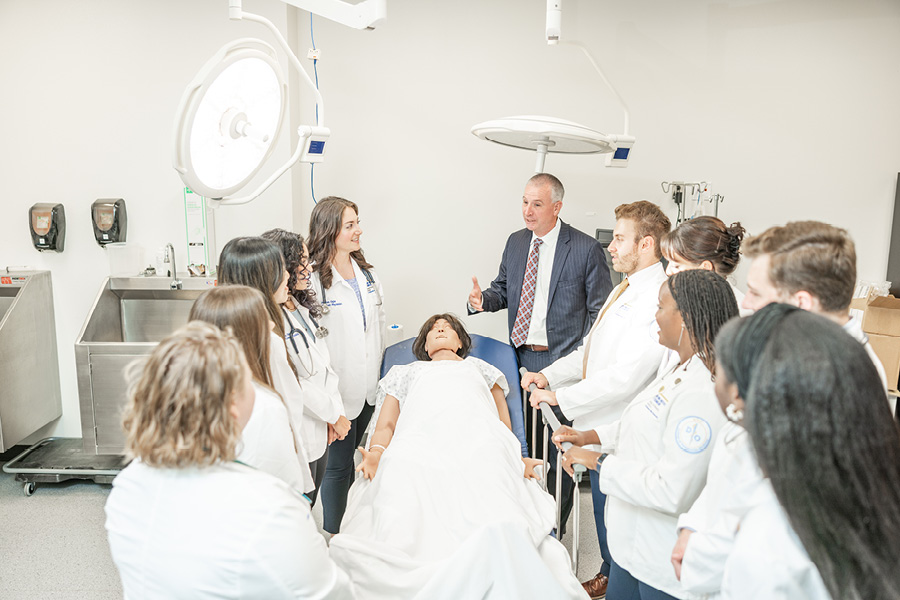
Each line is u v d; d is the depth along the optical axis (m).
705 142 3.29
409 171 3.34
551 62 3.24
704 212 3.14
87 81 3.05
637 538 1.46
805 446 0.76
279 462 1.41
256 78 1.96
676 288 1.32
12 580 2.36
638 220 2.01
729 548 1.01
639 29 3.20
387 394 2.53
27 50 3.04
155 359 0.96
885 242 3.32
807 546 0.78
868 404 0.76
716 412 1.27
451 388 2.34
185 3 2.99
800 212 3.33
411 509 1.74
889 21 3.14
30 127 3.10
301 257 2.03
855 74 3.19
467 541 1.52
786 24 3.16
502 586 1.51
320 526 2.77
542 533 1.76
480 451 1.99
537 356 2.83
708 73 3.23
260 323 1.40
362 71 3.26
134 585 1.00
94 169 3.12
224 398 0.96
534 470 2.26
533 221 2.70
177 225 3.16
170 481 0.98
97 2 2.99
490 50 3.24
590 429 1.90
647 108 3.27
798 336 0.80
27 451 3.19
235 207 3.16
